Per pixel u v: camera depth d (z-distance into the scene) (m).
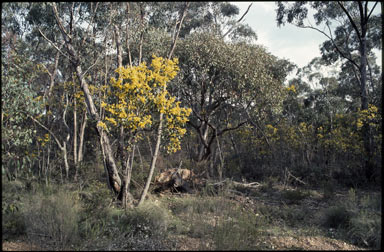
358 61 17.95
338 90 19.33
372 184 8.71
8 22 6.63
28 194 4.58
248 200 7.00
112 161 6.00
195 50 9.32
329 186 7.92
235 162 11.45
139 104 5.33
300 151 11.97
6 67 4.68
